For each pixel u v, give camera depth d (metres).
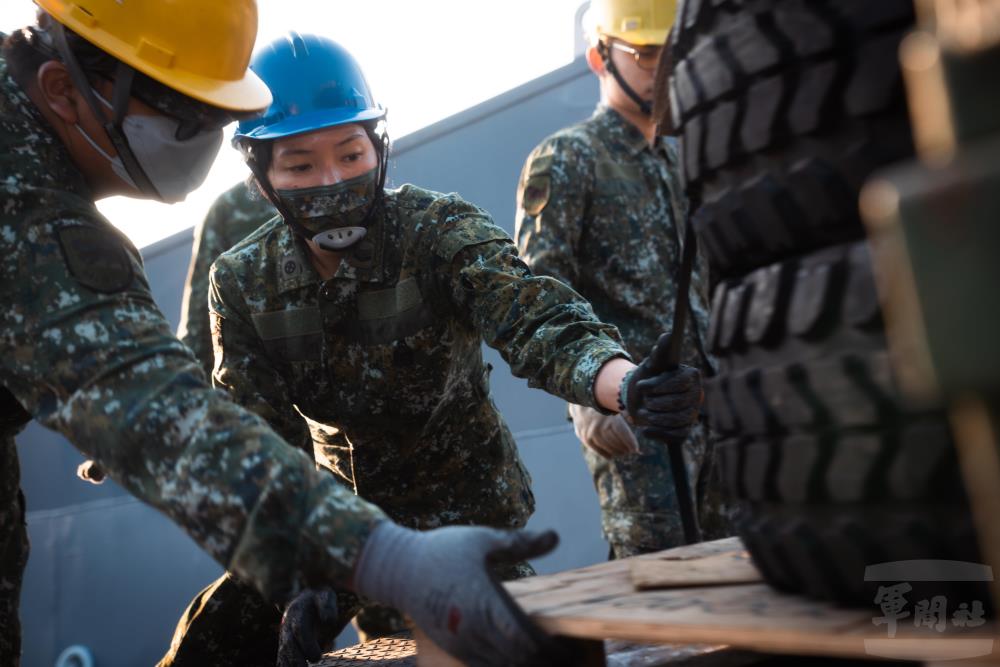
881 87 0.67
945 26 0.46
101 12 1.24
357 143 1.72
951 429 0.63
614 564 1.10
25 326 1.07
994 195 0.42
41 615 5.85
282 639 1.61
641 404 1.41
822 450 0.70
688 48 0.85
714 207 0.82
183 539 5.02
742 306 0.78
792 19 0.72
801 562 0.75
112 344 1.06
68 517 5.75
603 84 2.57
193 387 1.04
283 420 1.89
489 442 1.97
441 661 0.95
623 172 2.45
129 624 5.30
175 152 1.32
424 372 1.84
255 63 1.77
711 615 0.74
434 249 1.78
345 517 0.95
